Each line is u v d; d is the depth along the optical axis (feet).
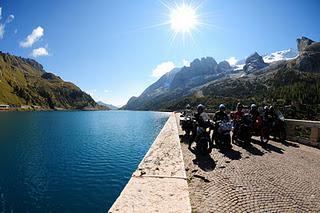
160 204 16.47
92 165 74.33
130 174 64.39
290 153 38.58
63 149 103.09
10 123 263.70
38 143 120.67
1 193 52.47
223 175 25.36
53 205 45.78
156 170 24.80
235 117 49.88
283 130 51.24
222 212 16.56
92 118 378.32
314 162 32.68
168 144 40.60
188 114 56.80
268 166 29.60
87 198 48.60
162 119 331.57
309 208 17.93
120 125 230.68
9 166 75.51
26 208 45.01
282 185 22.70
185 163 30.63
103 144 114.32
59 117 410.93
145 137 138.62
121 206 16.01
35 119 345.31
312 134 47.06
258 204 18.20
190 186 21.81
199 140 37.01
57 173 66.85
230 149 40.52
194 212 16.46
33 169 71.61
